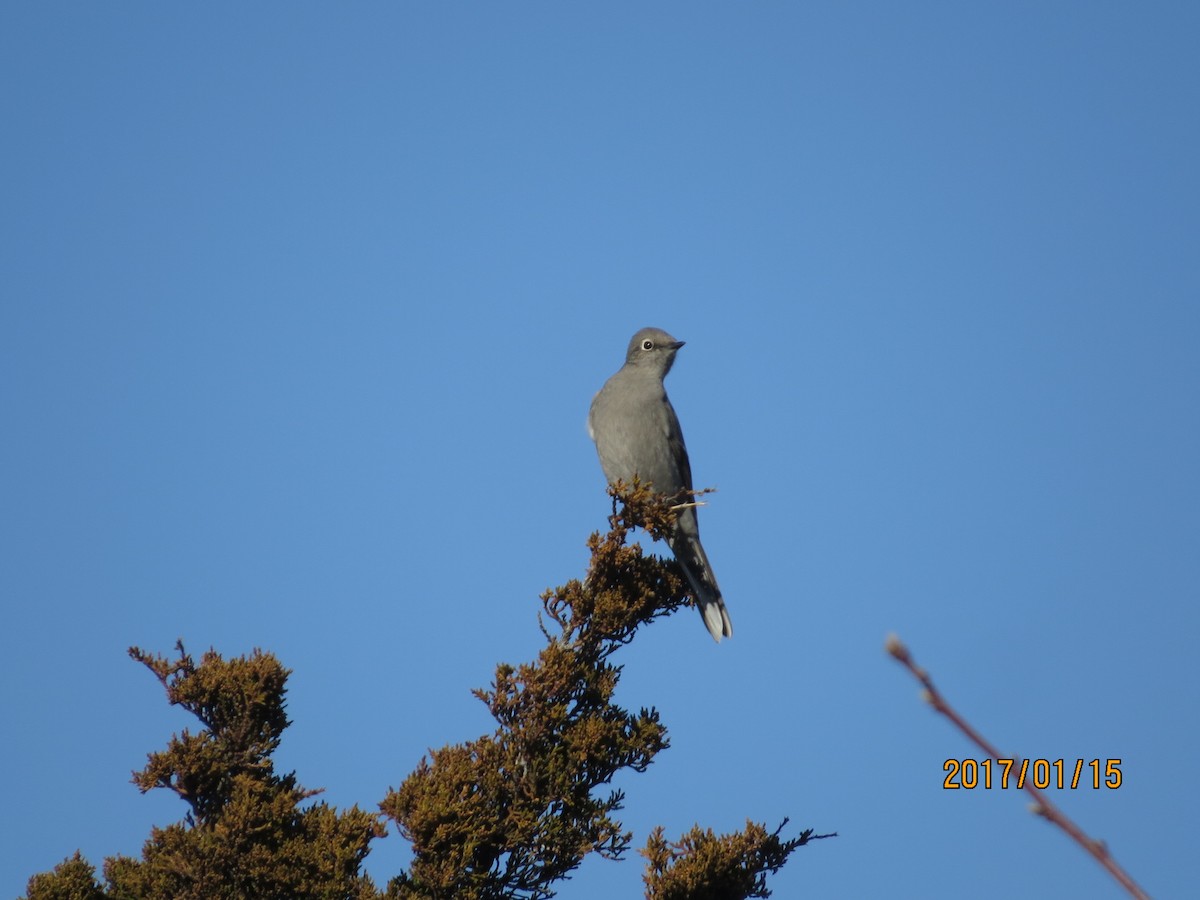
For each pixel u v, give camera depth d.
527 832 12.59
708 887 12.89
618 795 13.24
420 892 12.30
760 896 13.17
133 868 12.75
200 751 13.13
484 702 13.36
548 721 13.18
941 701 4.33
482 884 12.50
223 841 12.32
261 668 13.54
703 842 13.34
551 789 12.91
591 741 12.97
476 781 12.91
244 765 13.20
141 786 13.05
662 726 13.34
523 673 13.30
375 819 12.66
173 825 12.66
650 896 12.95
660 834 13.42
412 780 12.69
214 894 12.31
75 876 12.52
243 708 13.42
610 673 13.77
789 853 13.31
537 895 12.74
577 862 12.80
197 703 13.49
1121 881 3.98
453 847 12.29
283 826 12.81
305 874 12.32
